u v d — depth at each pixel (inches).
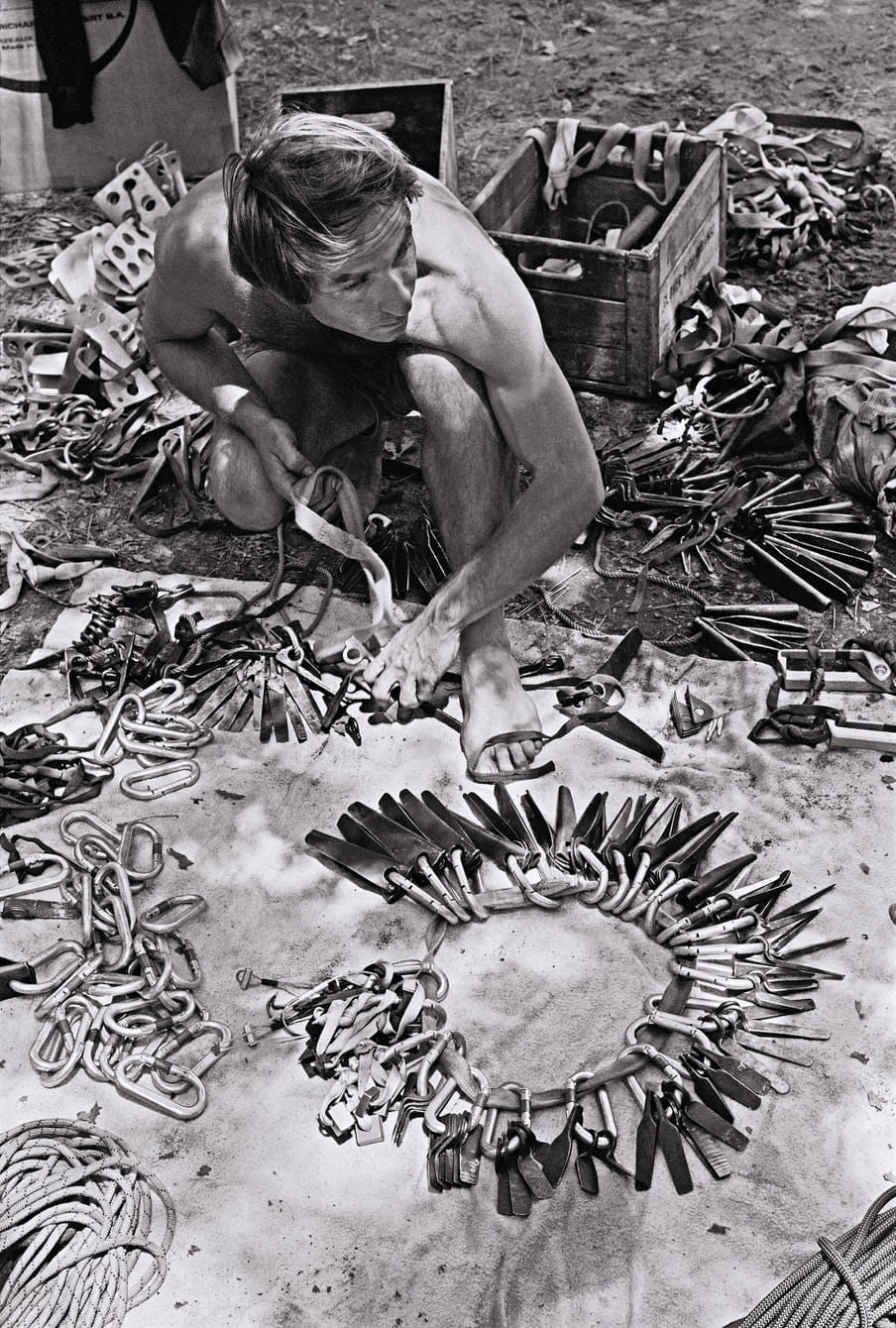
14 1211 108.4
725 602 155.6
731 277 198.2
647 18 255.0
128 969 125.0
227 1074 118.0
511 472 131.3
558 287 172.1
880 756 136.6
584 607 157.0
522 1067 116.5
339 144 99.2
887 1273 99.0
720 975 119.6
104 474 177.6
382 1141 112.2
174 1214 108.9
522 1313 102.7
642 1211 106.7
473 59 248.4
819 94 232.2
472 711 137.0
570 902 127.4
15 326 195.5
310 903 129.7
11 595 162.6
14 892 130.6
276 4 265.4
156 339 138.5
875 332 173.8
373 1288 104.4
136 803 139.1
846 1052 114.7
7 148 222.1
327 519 140.4
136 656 151.5
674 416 174.1
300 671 147.8
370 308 108.7
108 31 208.4
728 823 130.9
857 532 159.8
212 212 123.6
